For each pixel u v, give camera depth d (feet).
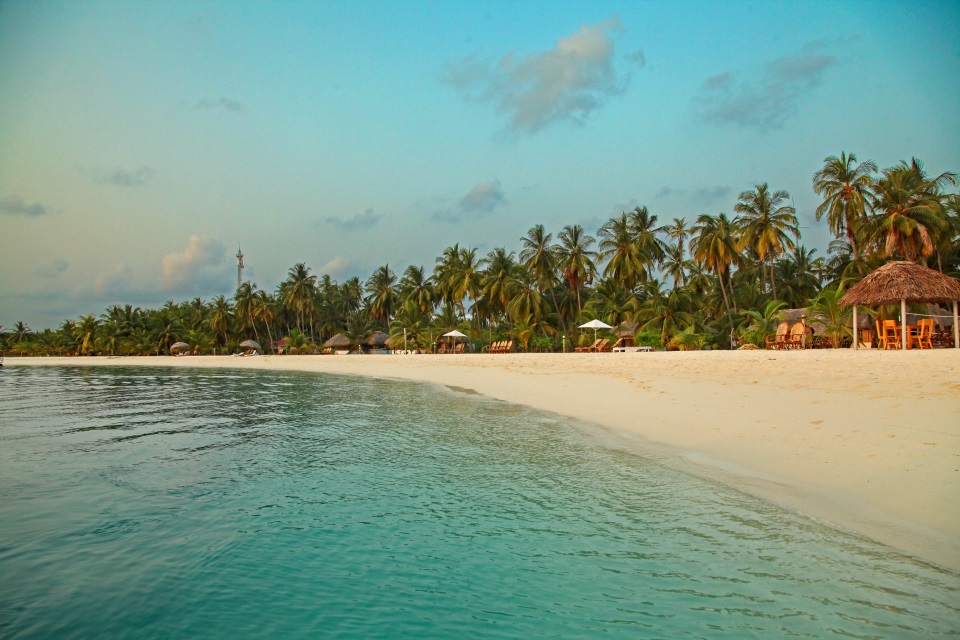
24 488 26.78
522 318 179.01
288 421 47.57
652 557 17.97
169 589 16.83
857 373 46.68
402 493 25.39
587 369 80.79
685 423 37.76
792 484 23.86
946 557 16.75
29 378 119.44
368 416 50.14
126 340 287.28
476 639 13.88
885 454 25.49
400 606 15.62
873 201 116.78
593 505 23.03
